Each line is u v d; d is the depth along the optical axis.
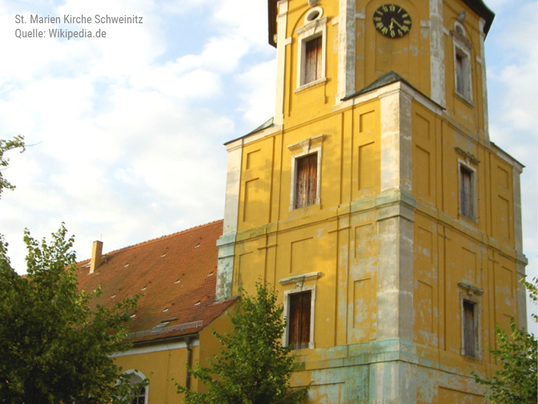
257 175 28.72
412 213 24.08
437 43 27.81
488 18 31.03
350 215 24.89
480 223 27.48
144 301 32.16
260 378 21.11
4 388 16.84
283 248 26.66
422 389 22.50
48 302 17.77
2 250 18.95
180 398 25.62
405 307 22.83
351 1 27.97
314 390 23.89
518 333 21.17
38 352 17.27
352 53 27.33
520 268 29.02
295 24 29.66
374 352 22.66
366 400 22.42
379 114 25.28
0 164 20.52
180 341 26.38
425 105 25.97
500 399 21.06
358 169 25.30
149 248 39.28
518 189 30.23
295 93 28.61
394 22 27.98
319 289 24.98
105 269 40.31
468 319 25.72
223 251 28.69
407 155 24.56
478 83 29.80
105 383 18.64
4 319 17.20
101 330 18.66
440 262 24.83
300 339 25.08
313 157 27.08
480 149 28.62
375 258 23.75
